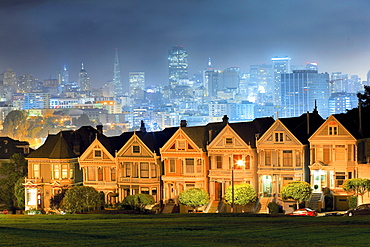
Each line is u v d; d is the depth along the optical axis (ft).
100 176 460.55
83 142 496.23
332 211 397.19
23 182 489.67
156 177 442.91
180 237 248.52
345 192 399.24
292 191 390.01
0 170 513.45
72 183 474.08
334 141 403.75
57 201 456.45
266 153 419.95
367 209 345.31
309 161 422.00
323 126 406.21
